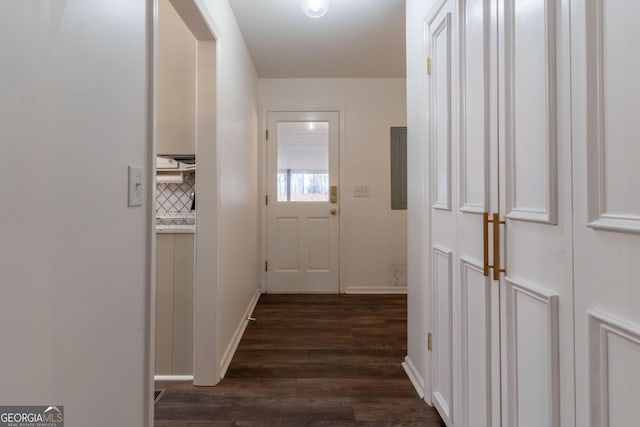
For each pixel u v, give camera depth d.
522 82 0.91
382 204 3.56
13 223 0.57
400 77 3.52
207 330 1.79
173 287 1.87
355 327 2.61
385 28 2.53
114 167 0.86
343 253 3.55
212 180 1.78
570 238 0.75
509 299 0.98
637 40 0.59
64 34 0.68
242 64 2.60
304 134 3.56
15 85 0.57
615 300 0.64
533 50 0.86
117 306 0.88
